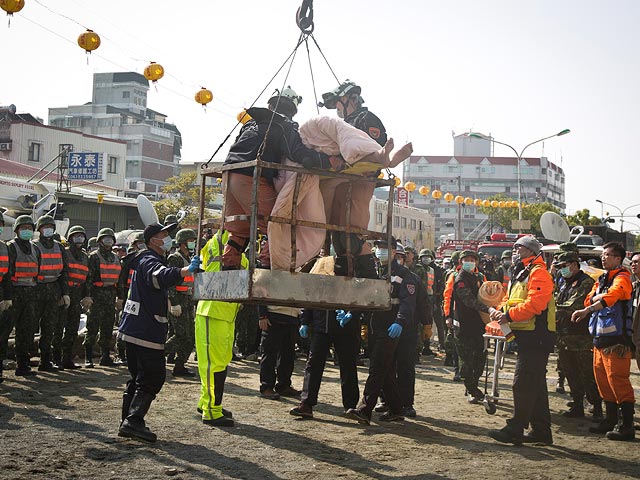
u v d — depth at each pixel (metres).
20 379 9.99
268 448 6.54
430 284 16.88
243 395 9.49
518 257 7.52
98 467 5.58
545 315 7.35
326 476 5.69
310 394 8.11
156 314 6.57
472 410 9.40
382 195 67.88
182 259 11.24
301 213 5.54
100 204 37.75
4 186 27.58
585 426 8.74
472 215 159.62
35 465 5.53
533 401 7.31
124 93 105.19
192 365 12.27
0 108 59.53
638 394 11.29
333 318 8.20
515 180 162.50
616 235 32.50
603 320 7.97
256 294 5.09
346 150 5.31
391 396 8.40
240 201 5.79
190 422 7.49
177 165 90.31
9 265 9.87
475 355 9.90
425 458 6.53
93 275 11.64
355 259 6.25
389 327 8.00
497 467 6.32
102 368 11.52
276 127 5.66
